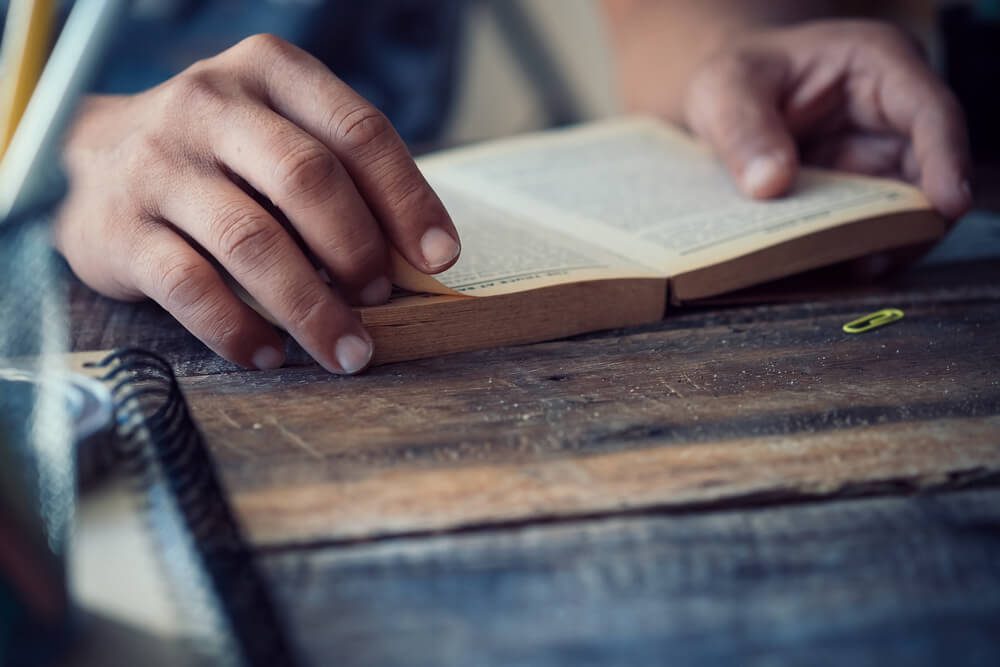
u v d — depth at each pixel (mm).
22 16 443
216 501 470
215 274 565
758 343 585
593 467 488
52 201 414
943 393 534
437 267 559
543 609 430
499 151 796
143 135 592
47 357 430
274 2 1157
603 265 611
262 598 430
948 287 653
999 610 428
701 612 429
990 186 829
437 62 1231
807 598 433
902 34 763
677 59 949
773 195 680
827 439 502
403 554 450
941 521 461
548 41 1469
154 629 421
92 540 452
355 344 552
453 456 496
